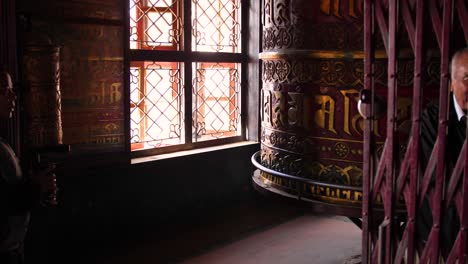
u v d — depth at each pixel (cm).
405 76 242
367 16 174
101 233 389
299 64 277
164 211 436
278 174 288
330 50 261
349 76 257
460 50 153
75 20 349
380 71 248
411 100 242
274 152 300
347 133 261
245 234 431
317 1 266
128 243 398
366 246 184
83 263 358
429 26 233
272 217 478
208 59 469
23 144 305
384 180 176
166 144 447
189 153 450
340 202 262
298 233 438
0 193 204
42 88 313
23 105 301
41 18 329
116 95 384
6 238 210
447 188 157
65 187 361
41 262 351
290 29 281
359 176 260
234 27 499
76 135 359
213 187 477
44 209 349
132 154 419
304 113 277
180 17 445
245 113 518
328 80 264
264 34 315
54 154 347
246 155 505
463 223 152
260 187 305
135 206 411
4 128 287
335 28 259
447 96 153
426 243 162
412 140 164
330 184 261
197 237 419
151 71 427
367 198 182
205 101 478
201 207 469
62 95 347
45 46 314
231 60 493
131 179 405
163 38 434
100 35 368
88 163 369
